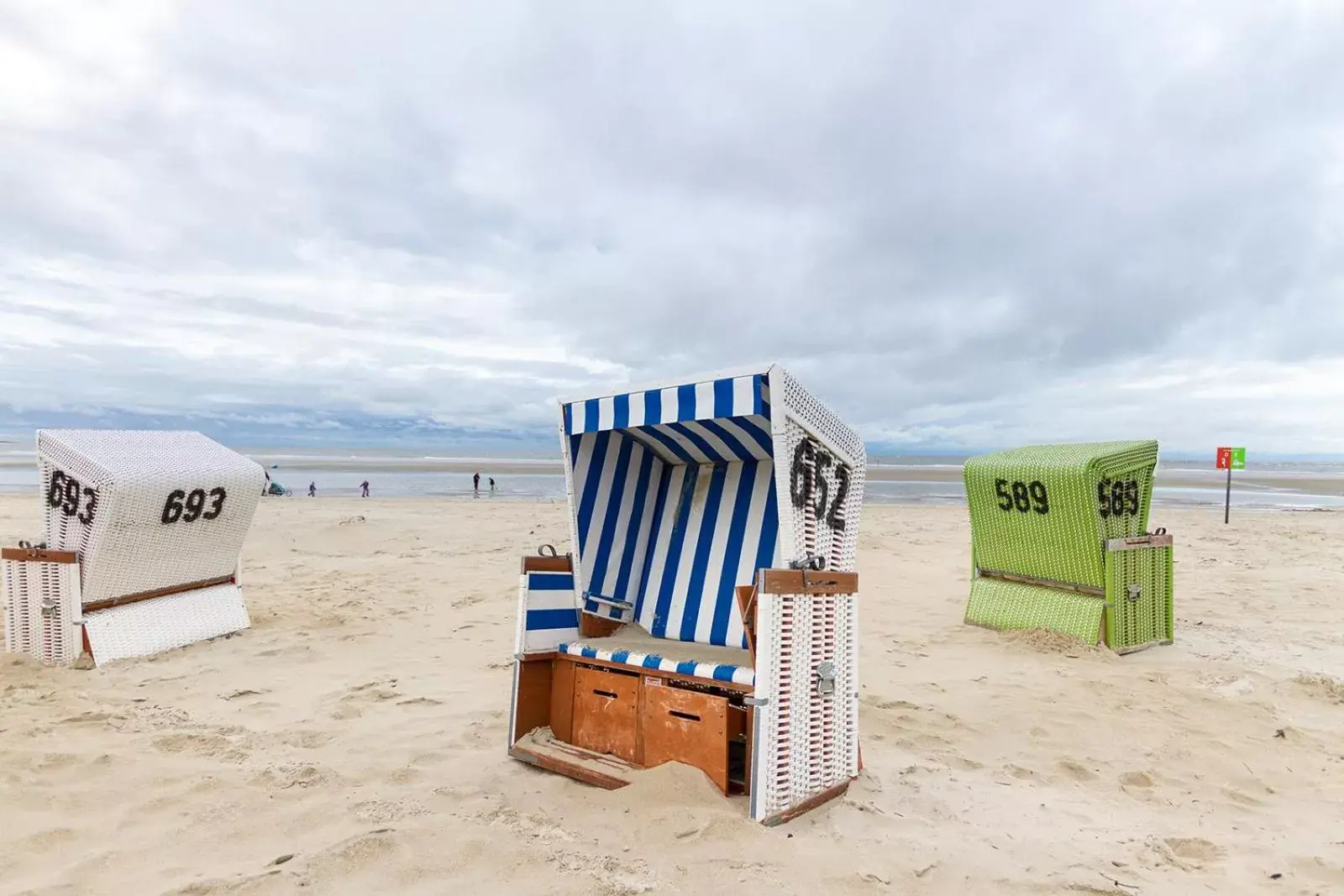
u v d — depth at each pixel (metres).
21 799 3.68
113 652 6.38
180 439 7.41
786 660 3.64
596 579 4.85
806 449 3.85
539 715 4.55
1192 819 3.95
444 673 6.34
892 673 6.54
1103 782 4.41
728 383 3.75
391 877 3.02
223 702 5.46
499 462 72.94
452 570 11.62
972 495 8.48
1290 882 3.29
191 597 7.29
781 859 3.21
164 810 3.63
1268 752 4.87
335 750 4.54
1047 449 8.23
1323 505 30.02
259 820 3.54
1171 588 7.79
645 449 5.15
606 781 3.94
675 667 3.93
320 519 16.94
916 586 11.01
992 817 3.86
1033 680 6.33
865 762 4.53
